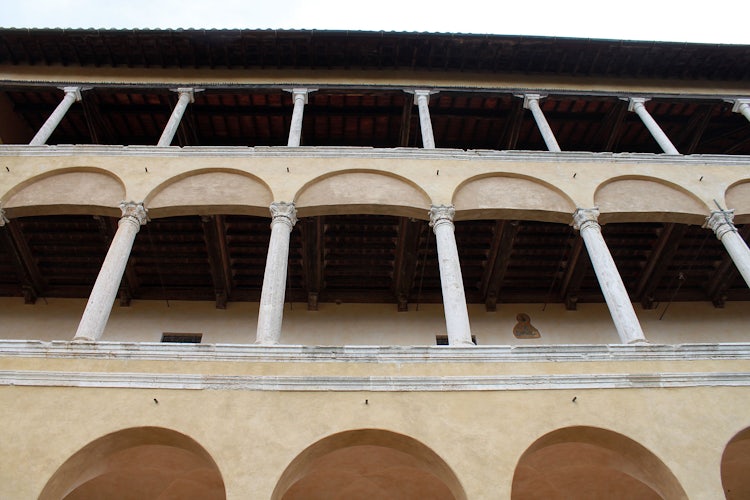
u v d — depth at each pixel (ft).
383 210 47.88
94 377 34.09
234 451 31.27
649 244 59.77
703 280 62.95
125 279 57.67
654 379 35.73
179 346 35.88
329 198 47.91
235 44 59.93
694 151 66.69
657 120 63.67
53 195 47.09
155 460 36.11
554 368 36.27
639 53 62.28
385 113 61.82
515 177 50.83
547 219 48.88
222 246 56.13
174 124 53.98
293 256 58.34
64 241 56.18
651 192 50.31
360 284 61.41
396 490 39.60
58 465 30.22
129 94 58.44
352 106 61.57
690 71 63.77
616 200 49.52
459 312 39.91
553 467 38.47
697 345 37.60
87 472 32.40
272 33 59.21
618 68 63.46
